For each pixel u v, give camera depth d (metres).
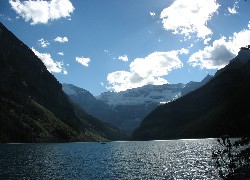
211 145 198.12
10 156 130.25
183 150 167.88
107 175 78.56
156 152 165.50
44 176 75.69
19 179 70.44
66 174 80.00
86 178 73.94
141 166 98.12
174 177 72.62
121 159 126.81
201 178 68.69
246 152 20.11
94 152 176.12
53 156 139.38
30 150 175.00
